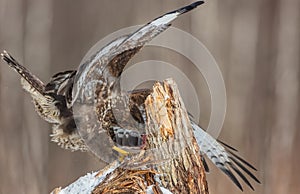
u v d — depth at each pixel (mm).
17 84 20453
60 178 17062
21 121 19953
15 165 17703
